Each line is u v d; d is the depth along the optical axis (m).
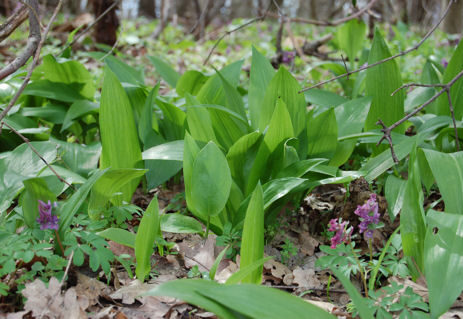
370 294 0.94
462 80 1.27
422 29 3.44
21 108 1.34
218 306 0.82
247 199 1.09
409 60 2.20
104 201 1.07
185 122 1.27
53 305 0.93
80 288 0.99
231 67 1.39
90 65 2.10
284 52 2.04
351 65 1.83
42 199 1.00
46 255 0.93
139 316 0.96
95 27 2.21
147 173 1.21
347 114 1.24
